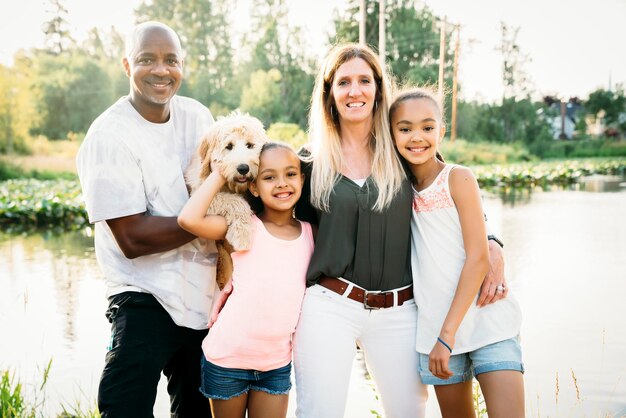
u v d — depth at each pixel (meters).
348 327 3.10
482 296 3.06
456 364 3.10
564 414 4.54
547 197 20.28
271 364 3.08
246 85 51.06
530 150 53.88
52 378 5.26
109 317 3.24
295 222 3.32
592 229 12.97
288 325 3.10
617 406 4.65
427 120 3.14
